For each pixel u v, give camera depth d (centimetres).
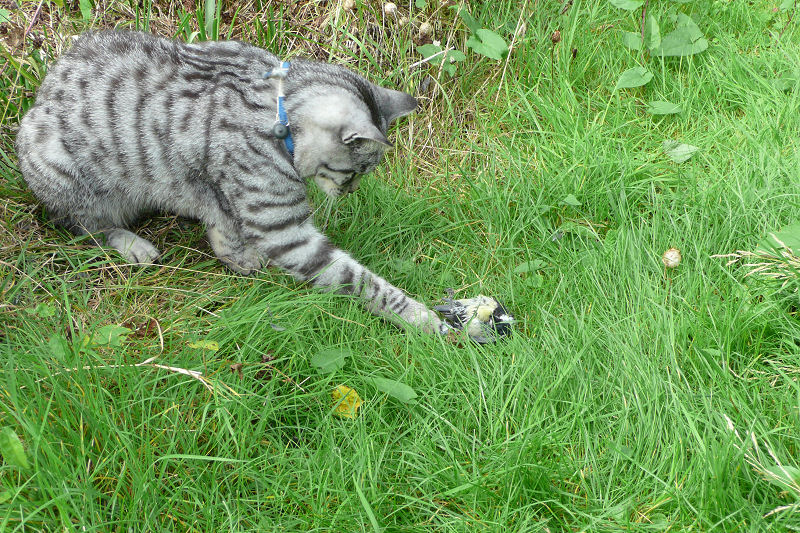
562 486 144
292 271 164
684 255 165
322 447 147
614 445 145
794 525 138
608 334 155
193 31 188
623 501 142
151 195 165
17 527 133
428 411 150
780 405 148
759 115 183
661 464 144
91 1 186
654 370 150
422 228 176
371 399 151
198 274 168
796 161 175
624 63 195
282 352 155
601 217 175
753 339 156
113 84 160
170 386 148
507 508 141
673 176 177
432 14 195
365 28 191
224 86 158
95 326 153
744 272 161
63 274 162
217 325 155
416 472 146
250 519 141
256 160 157
